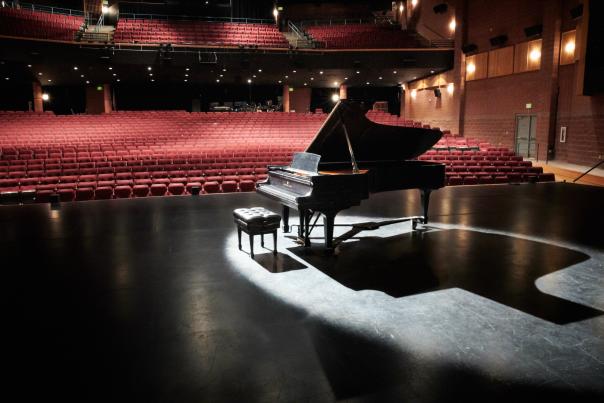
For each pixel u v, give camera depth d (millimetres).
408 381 2311
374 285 3678
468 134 18609
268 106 25562
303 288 3623
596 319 3010
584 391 2211
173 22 21344
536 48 14812
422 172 5531
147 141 14195
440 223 5980
